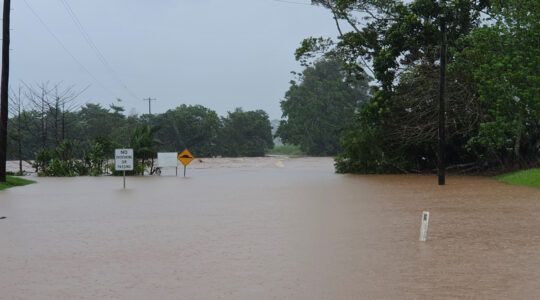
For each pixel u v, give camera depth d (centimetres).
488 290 658
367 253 886
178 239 1047
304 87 10525
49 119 6906
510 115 2823
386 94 3344
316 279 720
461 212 1404
